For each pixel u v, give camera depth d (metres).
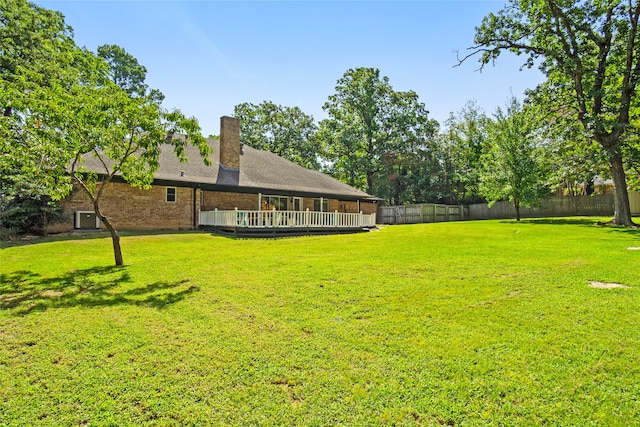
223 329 4.35
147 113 8.02
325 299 5.52
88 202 15.15
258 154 24.48
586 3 16.72
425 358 3.54
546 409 2.72
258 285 6.42
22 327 4.43
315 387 3.07
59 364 3.51
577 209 26.72
